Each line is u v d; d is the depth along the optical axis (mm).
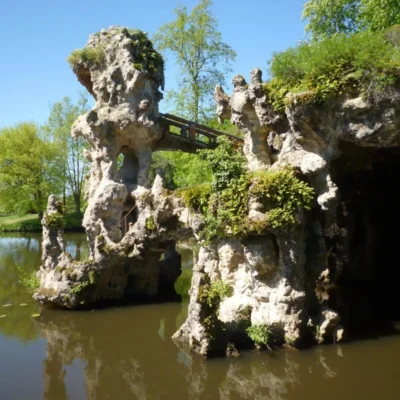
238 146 28016
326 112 17688
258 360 16438
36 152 60156
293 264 17531
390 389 13992
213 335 16938
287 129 19719
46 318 23625
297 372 15430
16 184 61469
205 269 20094
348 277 28750
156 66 28891
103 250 25297
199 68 40969
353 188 26984
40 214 66688
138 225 26250
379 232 29078
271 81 19891
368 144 17906
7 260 40125
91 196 28312
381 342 17953
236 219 17703
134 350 18906
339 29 36844
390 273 28828
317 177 18469
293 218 17172
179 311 25062
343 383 14516
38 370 17078
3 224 67250
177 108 41094
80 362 17812
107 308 25625
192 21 39812
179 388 15008
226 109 23797
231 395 14211
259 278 17938
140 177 28141
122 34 27953
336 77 17344
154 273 28094
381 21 29672
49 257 26203
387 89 16625
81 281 24859
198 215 19859
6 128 63875
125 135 27750
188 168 41188
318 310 18547
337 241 29172
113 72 27156
